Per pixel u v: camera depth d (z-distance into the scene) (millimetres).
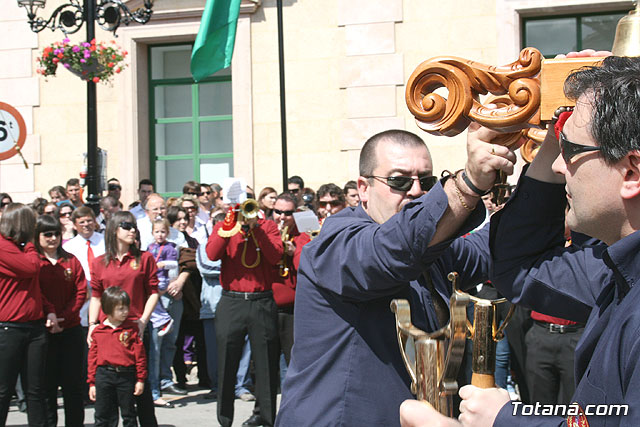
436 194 2033
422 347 1826
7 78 11461
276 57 10828
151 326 7625
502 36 10219
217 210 9391
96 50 8852
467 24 10320
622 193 1521
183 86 11570
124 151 11336
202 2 11062
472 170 1972
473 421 1673
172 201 9234
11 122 8984
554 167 1682
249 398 7750
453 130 1930
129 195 11312
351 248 2279
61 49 8797
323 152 10680
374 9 10539
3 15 11484
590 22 10242
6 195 9477
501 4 10219
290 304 6766
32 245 6105
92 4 8914
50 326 6297
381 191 2705
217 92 11508
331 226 2441
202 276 7957
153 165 11609
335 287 2365
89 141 8883
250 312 6434
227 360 6449
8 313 5988
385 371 2459
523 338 5949
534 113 1813
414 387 1884
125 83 11312
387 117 10492
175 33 11180
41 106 11406
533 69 1805
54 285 6414
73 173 11312
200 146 11531
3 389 5980
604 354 1492
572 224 1637
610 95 1523
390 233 2129
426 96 1919
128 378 5863
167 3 11156
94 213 8359
